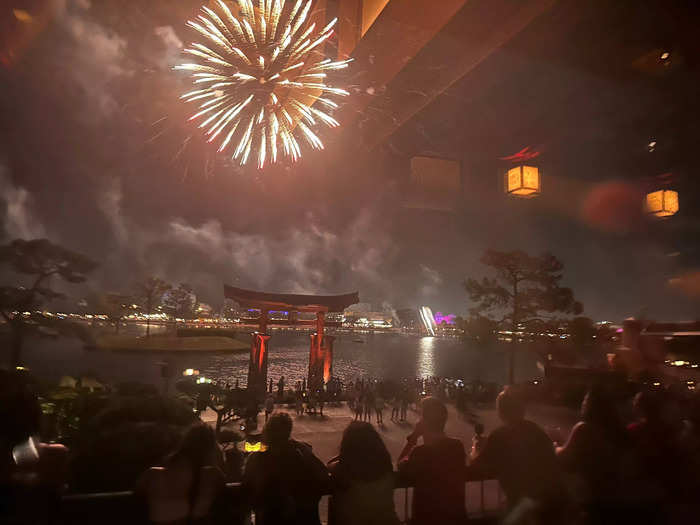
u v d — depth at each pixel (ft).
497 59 23.06
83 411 22.65
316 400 86.63
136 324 515.09
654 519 10.68
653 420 11.93
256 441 28.45
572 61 21.98
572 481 10.91
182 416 17.17
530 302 92.07
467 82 24.95
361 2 24.08
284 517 9.30
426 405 10.93
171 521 8.96
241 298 113.80
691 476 11.35
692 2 17.93
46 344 268.00
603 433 11.43
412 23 22.09
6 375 9.30
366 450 9.78
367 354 457.27
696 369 26.07
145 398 17.43
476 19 21.11
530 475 10.14
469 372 253.85
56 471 9.07
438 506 10.16
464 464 10.67
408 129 29.04
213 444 9.84
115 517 8.91
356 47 24.82
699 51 19.76
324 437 57.57
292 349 485.56
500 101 25.21
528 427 10.69
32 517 8.35
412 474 10.46
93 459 14.23
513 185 24.98
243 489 9.64
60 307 119.44
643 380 16.58
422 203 27.53
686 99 22.21
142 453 14.25
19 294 86.58
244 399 45.14
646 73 21.65
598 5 18.93
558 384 65.00
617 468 10.98
